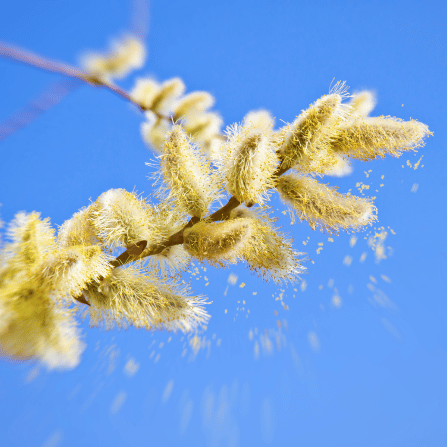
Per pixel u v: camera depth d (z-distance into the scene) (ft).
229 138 1.36
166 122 1.34
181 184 1.35
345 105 1.36
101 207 1.35
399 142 1.36
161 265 1.40
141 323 1.36
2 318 1.29
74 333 1.32
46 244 1.33
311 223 1.38
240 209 1.38
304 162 1.36
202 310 1.39
